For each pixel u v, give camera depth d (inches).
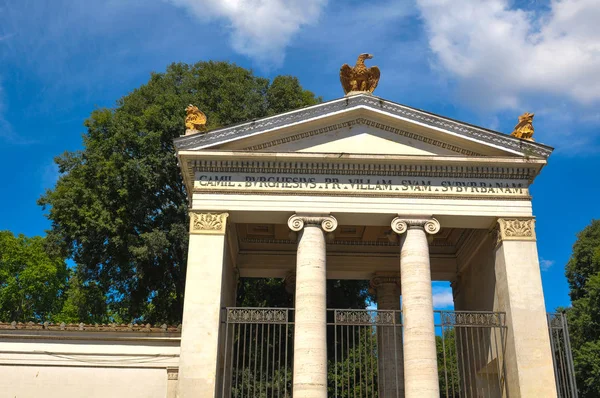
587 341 1574.8
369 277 1133.1
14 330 884.6
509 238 885.8
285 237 1103.6
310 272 858.1
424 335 832.9
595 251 1750.7
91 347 885.8
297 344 825.5
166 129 1365.7
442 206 900.0
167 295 1435.8
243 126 911.7
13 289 1940.2
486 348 932.0
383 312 885.8
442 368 1747.0
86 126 1396.4
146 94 1485.0
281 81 1588.3
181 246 1336.1
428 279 868.6
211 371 799.7
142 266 1331.2
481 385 992.2
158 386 871.7
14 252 1973.4
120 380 872.9
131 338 891.4
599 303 1553.9
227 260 946.1
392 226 888.9
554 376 817.5
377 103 929.5
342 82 1004.6
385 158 899.4
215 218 882.8
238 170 908.0
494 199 907.4
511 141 919.0
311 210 889.5
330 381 1389.0
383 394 1021.8
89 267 1374.3
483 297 984.3
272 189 898.1
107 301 1550.2
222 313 865.5
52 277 2007.9
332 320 1446.9
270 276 1122.7
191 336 816.3
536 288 860.0
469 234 1049.5
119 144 1353.3
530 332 836.6
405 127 936.9
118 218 1300.4
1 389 857.5
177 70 1576.0
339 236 1114.1
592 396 1509.6
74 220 1320.1
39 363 872.9
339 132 934.4
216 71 1533.0
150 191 1364.4
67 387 865.5
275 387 1307.8
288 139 925.8
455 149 932.6
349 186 903.7
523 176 920.9
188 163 907.4
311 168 908.6
